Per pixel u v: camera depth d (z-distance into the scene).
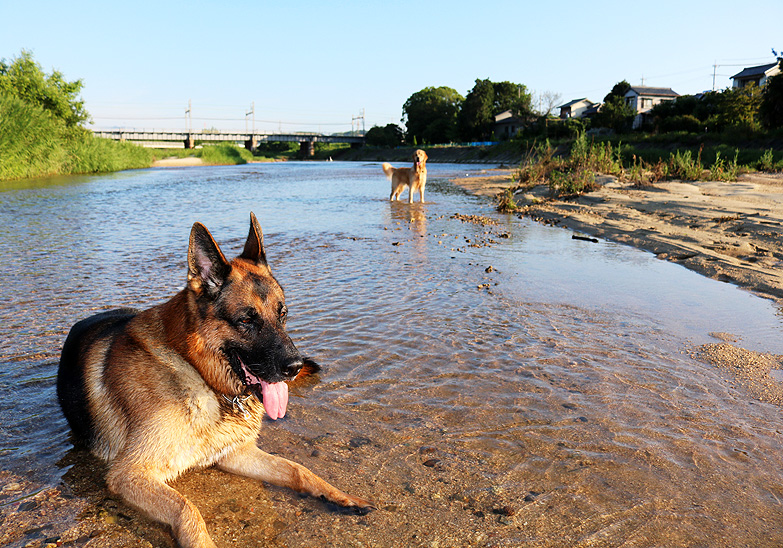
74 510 1.30
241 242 4.82
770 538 1.20
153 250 4.43
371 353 2.23
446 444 1.58
